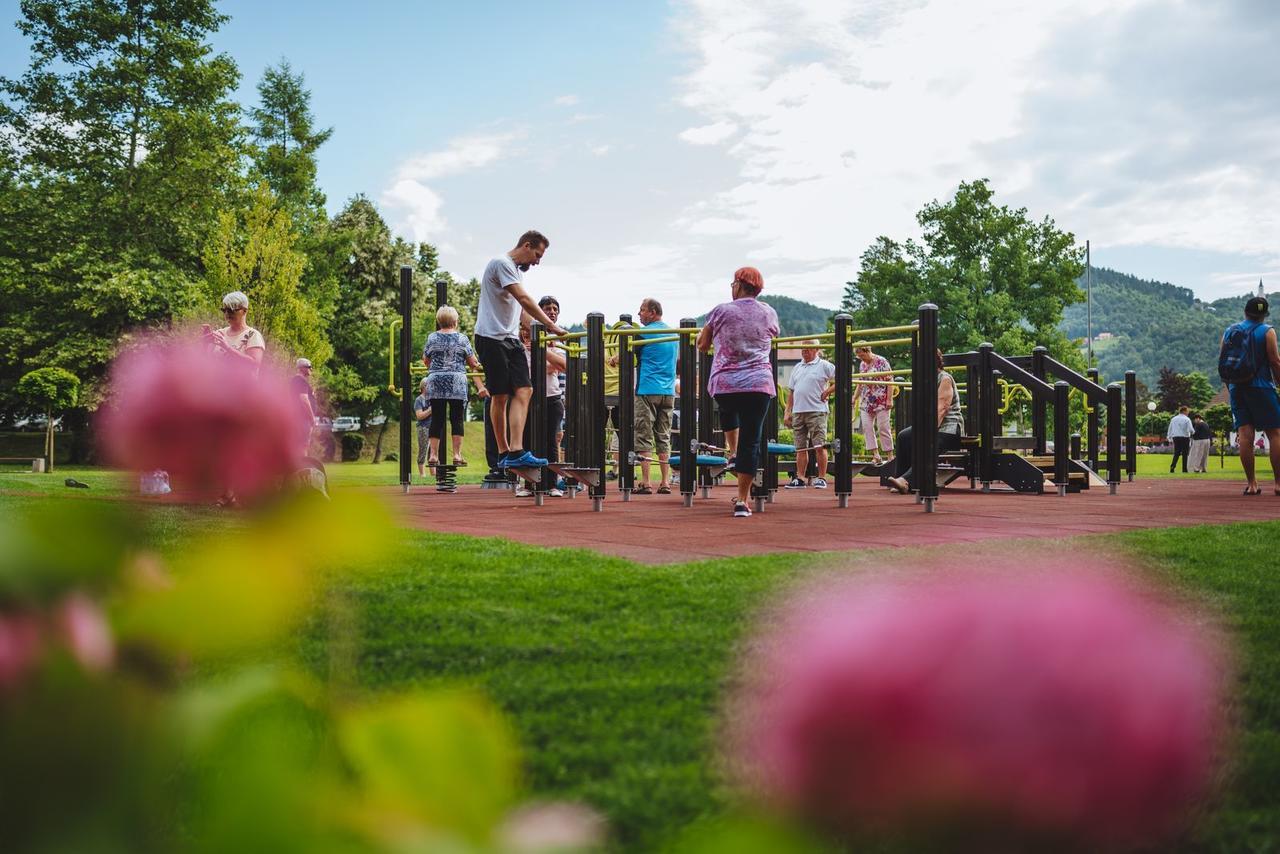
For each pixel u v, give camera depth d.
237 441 0.29
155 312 29.78
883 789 0.20
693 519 6.12
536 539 4.68
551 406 8.97
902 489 9.73
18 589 0.26
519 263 7.52
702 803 1.02
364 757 0.27
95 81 30.97
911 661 0.20
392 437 48.25
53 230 31.02
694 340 7.43
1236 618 2.41
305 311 31.98
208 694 0.27
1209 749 0.21
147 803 0.27
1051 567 0.23
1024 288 44.28
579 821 0.28
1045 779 0.19
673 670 1.89
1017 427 18.39
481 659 1.93
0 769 0.26
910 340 7.23
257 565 0.29
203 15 32.50
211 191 32.84
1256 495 9.38
